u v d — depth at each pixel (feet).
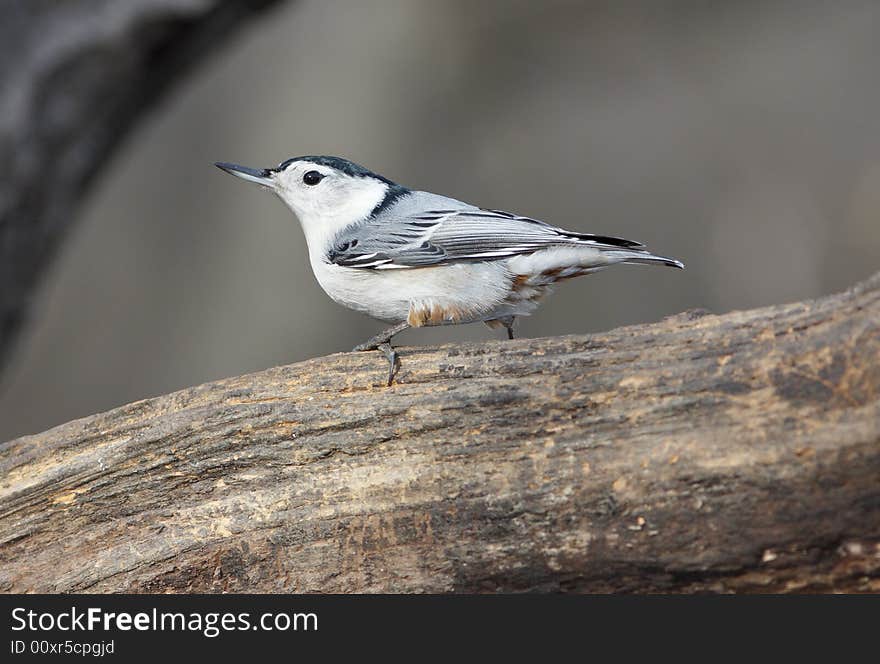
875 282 20.54
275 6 39.73
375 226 28.89
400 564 22.50
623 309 62.39
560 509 21.43
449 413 22.31
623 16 62.08
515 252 27.58
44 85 35.88
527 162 64.95
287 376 23.53
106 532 23.77
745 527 20.48
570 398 21.74
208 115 60.29
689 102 66.23
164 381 58.90
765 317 21.31
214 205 60.18
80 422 24.23
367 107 60.64
